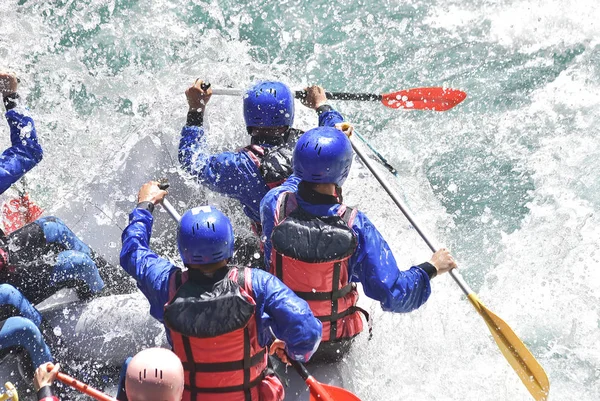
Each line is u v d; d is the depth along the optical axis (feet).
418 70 77.61
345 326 41.65
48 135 65.57
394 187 61.57
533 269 57.98
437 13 84.53
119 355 46.01
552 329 54.34
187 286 35.68
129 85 71.46
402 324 49.47
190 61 75.05
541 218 62.18
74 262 46.75
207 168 48.29
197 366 35.78
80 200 53.67
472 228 62.18
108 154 58.59
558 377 50.72
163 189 42.11
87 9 79.46
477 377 49.55
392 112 73.72
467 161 68.23
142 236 39.14
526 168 67.46
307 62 78.33
